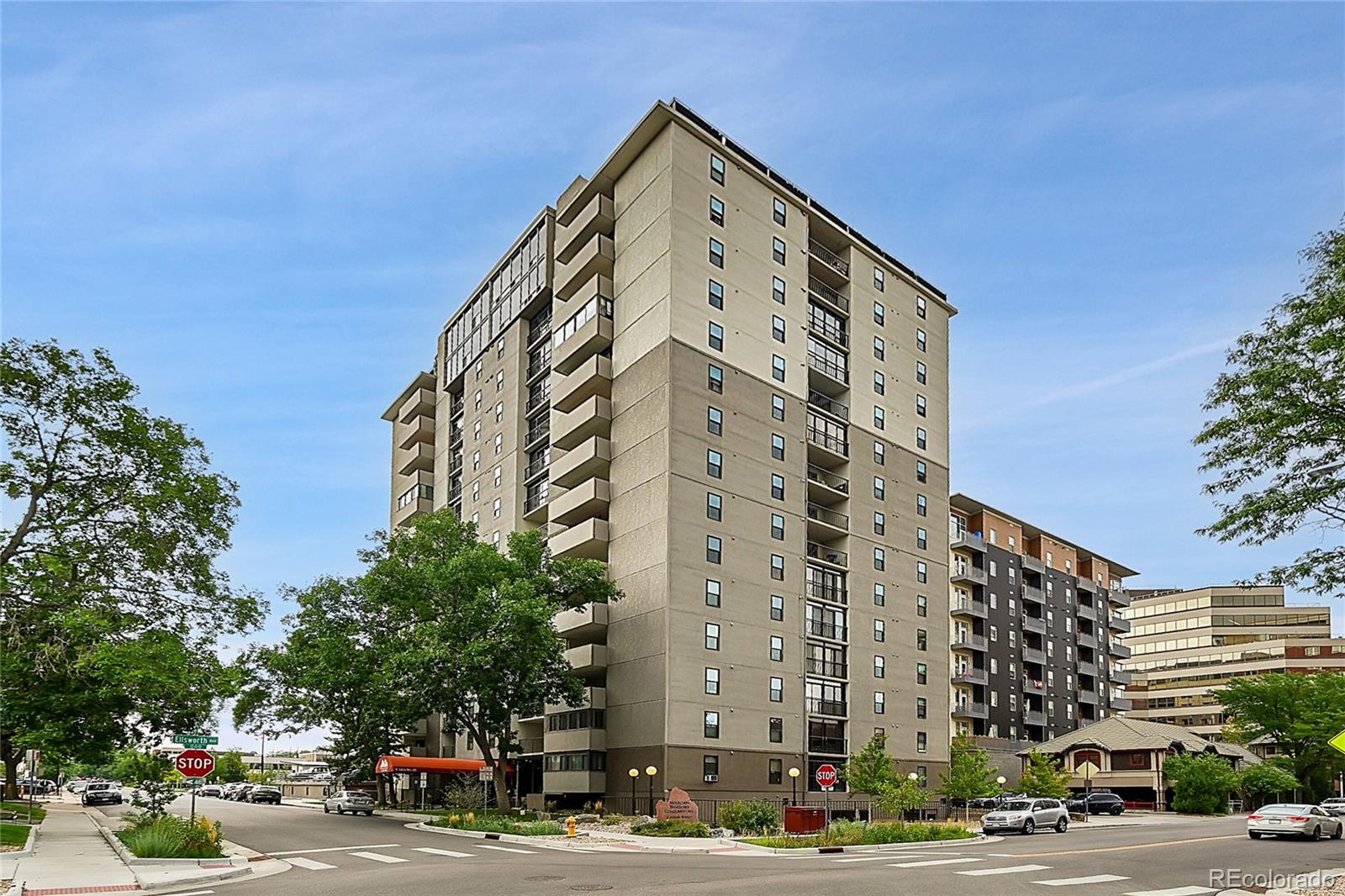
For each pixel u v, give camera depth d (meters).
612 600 54.28
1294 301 20.58
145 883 21.72
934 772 63.16
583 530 55.28
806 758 54.94
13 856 27.73
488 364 72.12
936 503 68.50
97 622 29.16
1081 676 102.00
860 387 64.44
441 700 49.41
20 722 29.52
